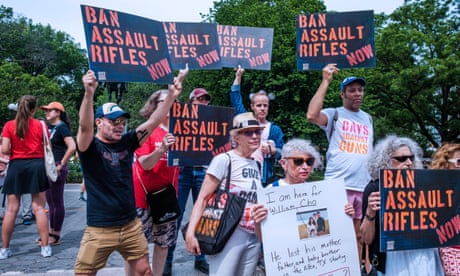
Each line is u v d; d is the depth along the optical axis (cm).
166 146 336
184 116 383
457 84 1895
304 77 1783
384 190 241
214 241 262
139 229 308
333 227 250
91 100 274
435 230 248
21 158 473
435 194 250
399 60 2069
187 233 271
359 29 400
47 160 481
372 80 2025
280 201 243
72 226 687
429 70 1842
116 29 320
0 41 4559
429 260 251
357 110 404
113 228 290
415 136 2434
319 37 406
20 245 545
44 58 4841
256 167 289
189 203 998
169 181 371
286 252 239
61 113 558
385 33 2052
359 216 383
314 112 377
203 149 391
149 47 334
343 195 256
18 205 484
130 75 320
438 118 2289
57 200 550
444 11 2114
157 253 370
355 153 384
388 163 268
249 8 2244
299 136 1903
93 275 294
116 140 299
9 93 2728
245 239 275
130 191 301
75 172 1858
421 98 2130
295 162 261
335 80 1905
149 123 314
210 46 467
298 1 2367
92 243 287
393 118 2231
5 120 2506
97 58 308
